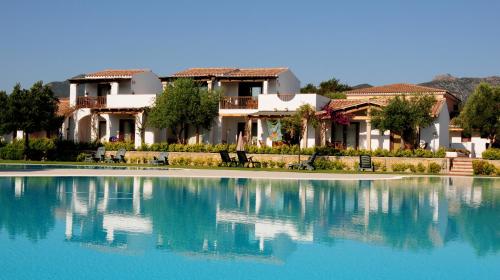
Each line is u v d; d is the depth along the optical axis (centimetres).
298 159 3706
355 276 939
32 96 4072
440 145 3875
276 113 4028
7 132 4091
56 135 4544
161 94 4222
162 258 1041
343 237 1276
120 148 4166
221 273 944
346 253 1109
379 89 4775
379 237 1278
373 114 3738
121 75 4616
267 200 1933
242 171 3244
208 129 4159
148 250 1105
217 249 1130
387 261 1045
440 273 962
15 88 4062
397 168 3538
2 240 1172
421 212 1695
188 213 1603
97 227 1345
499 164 3412
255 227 1390
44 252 1066
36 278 891
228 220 1490
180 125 4172
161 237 1241
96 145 4253
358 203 1891
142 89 4706
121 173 2822
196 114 4019
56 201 1797
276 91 4359
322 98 4228
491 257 1085
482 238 1277
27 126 4025
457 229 1398
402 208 1781
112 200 1852
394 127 3625
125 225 1384
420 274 955
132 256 1052
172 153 4022
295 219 1526
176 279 902
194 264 1001
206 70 4638
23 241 1164
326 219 1534
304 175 2934
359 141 4019
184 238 1235
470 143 4653
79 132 4559
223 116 4306
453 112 5353
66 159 4216
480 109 4912
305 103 4041
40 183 2317
